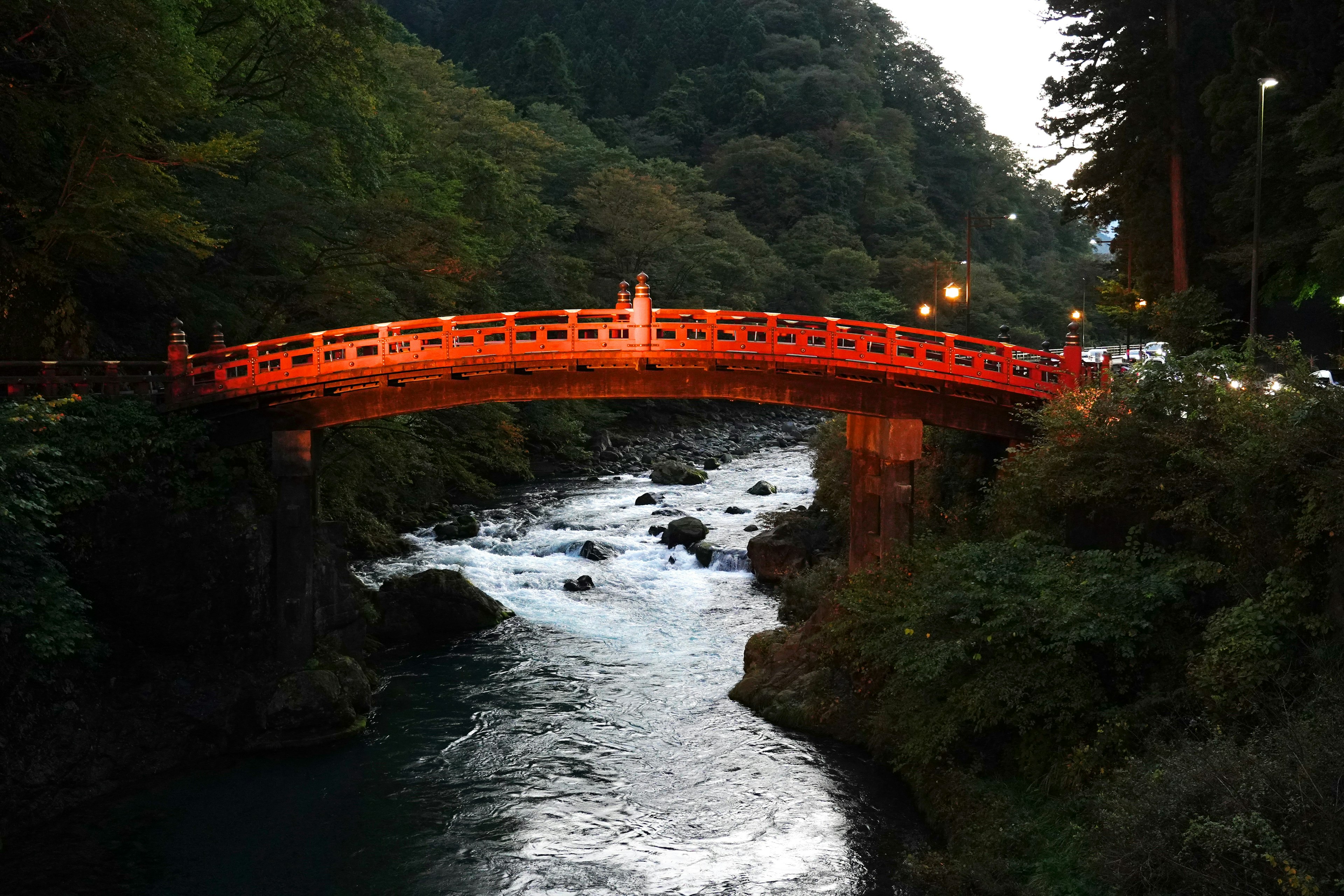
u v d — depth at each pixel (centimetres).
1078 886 1508
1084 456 2139
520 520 4519
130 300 3125
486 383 2595
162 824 1997
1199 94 3669
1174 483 1934
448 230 4025
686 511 4697
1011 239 15575
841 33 17950
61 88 2492
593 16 16538
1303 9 3200
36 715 2061
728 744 2336
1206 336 3075
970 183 16050
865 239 12581
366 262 3716
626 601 3422
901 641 2150
